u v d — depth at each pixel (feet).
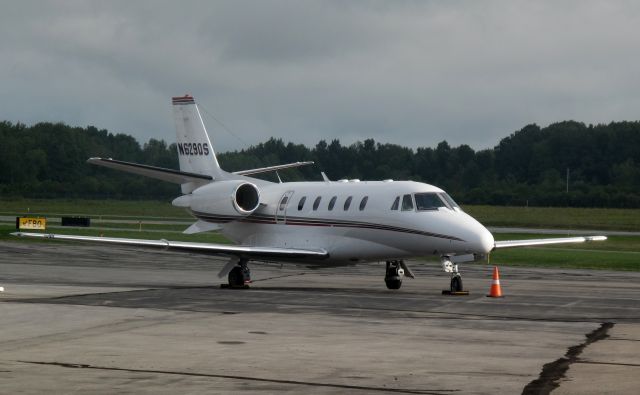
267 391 46.98
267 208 125.39
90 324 72.59
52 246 205.05
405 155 638.94
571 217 363.56
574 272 150.71
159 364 54.39
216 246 109.81
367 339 65.31
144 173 131.64
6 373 51.19
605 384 48.98
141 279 129.49
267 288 115.34
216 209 129.49
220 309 84.84
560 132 638.53
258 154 618.44
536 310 86.38
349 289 113.80
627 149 616.80
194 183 136.26
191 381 49.37
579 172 618.85
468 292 105.29
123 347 60.70
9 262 158.61
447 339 65.62
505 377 50.93
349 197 115.85
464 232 103.71
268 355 57.82
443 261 105.29
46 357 56.54
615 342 64.49
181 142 140.97
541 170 631.15
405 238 108.27
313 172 622.95
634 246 228.22
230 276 114.52
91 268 150.00
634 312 85.20
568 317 80.64
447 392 47.03
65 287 110.73
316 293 104.78
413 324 74.49
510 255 192.95
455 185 622.13
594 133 631.97
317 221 118.52
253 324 73.41
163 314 79.87
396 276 114.93
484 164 647.15
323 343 63.21
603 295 104.22
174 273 143.02
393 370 52.90
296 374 51.49
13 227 254.68
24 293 100.27
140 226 270.05
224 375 51.11
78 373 51.37
